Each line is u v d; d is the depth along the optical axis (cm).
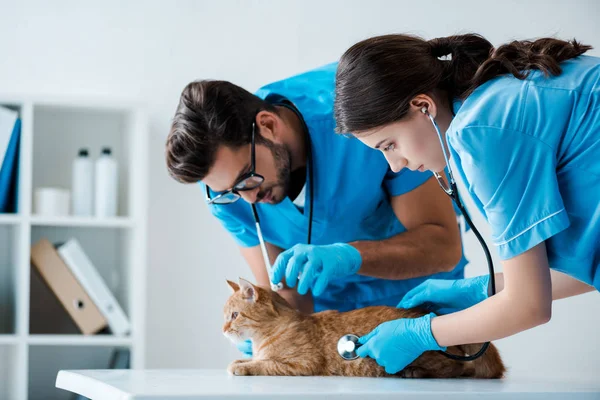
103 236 275
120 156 277
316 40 289
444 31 294
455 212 173
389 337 125
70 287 247
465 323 114
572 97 104
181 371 137
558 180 108
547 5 300
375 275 156
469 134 104
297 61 287
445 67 114
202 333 273
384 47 113
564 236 110
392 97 110
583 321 292
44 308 264
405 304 148
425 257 160
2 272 260
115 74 276
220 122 139
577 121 104
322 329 142
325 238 171
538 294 106
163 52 279
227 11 284
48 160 270
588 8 302
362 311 145
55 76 271
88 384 113
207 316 274
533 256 105
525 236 104
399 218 171
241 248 182
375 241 159
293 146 161
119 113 272
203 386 103
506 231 105
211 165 140
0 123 242
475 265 281
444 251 164
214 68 282
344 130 115
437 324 119
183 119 140
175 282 272
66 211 255
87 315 247
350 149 162
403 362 126
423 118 112
